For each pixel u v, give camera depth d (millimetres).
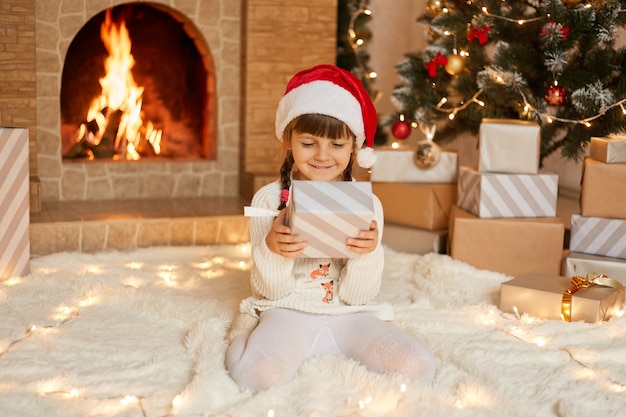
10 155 2277
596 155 2408
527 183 2475
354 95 1778
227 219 2908
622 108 2479
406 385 1575
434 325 1979
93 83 3395
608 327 1947
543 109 2662
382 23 4297
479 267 2475
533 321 2029
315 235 1563
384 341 1678
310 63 3371
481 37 2709
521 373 1696
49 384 1579
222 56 3346
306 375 1655
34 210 2924
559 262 2422
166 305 2074
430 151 2758
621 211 2332
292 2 3309
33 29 3014
